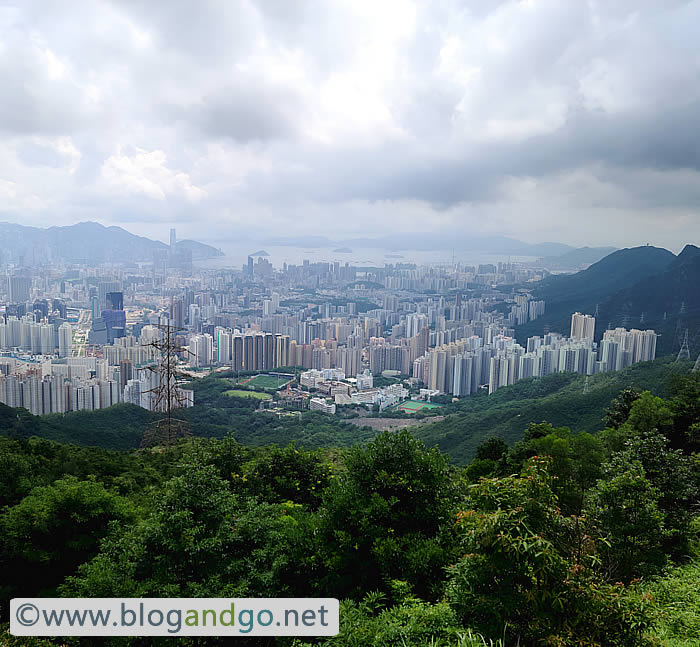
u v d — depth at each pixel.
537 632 4.94
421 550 7.03
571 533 5.79
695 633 6.09
